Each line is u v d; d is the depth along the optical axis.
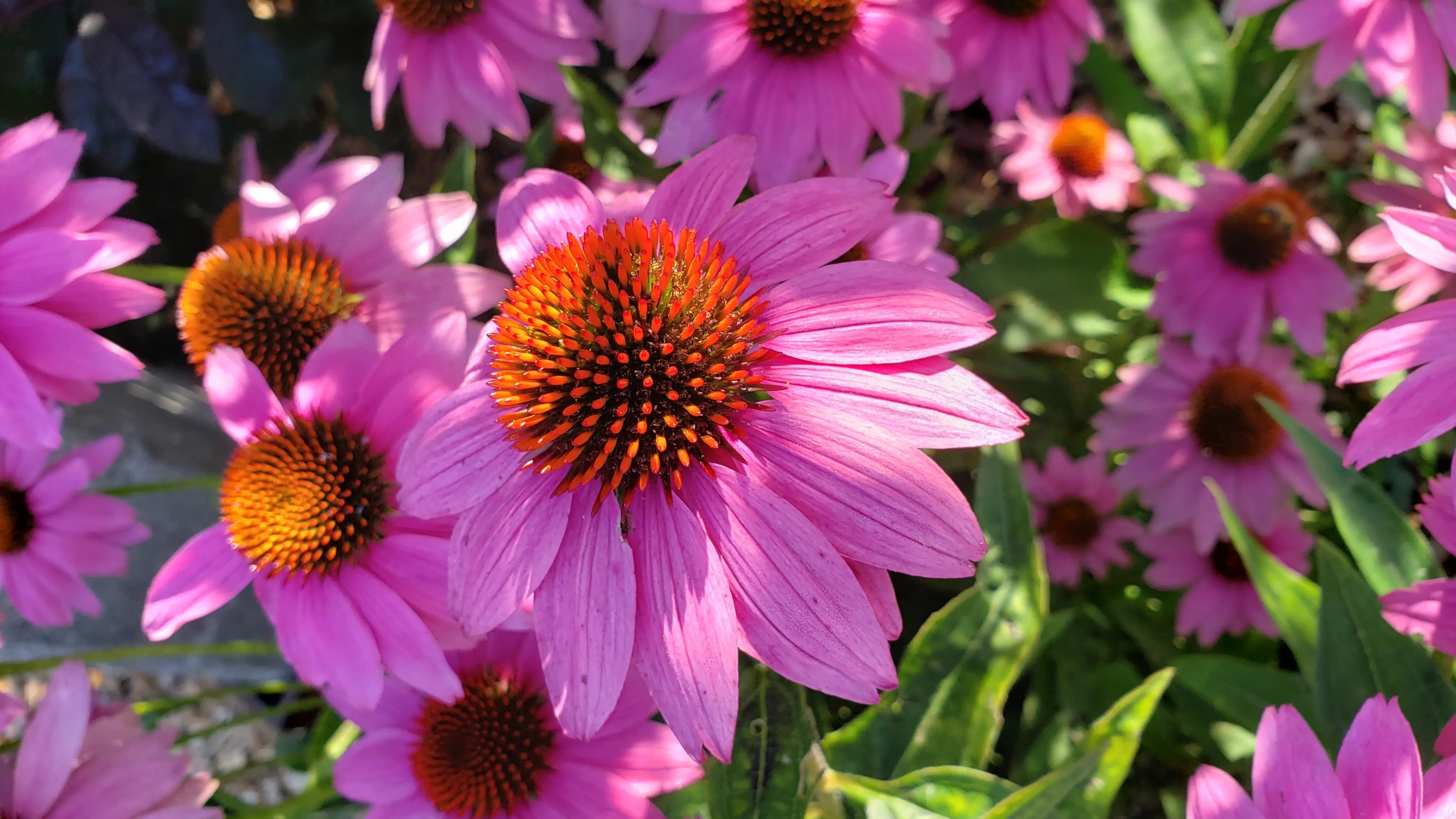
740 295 0.19
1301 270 0.28
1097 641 0.31
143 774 0.23
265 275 0.24
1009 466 0.23
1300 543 0.29
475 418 0.19
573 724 0.18
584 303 0.19
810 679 0.17
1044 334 0.31
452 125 0.39
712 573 0.18
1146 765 0.30
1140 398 0.30
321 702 0.29
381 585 0.22
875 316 0.18
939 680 0.23
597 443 0.19
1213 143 0.32
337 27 0.34
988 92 0.31
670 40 0.27
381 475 0.22
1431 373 0.19
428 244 0.24
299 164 0.27
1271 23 0.33
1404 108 0.34
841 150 0.26
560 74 0.28
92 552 0.28
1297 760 0.18
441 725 0.23
